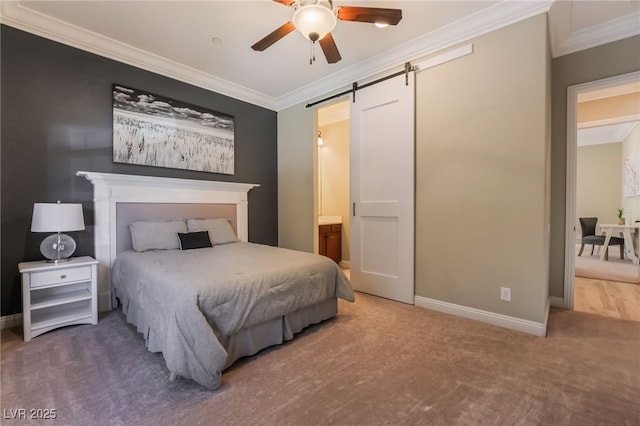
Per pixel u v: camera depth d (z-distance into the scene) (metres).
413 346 2.18
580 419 1.42
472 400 1.56
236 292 1.91
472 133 2.68
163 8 2.46
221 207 3.94
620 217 6.23
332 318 2.74
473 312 2.70
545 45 2.32
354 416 1.45
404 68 3.12
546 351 2.09
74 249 2.62
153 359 1.96
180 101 3.59
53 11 2.50
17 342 2.20
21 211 2.56
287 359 2.00
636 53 2.66
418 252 3.08
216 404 1.53
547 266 2.60
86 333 2.36
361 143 3.52
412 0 2.37
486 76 2.60
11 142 2.51
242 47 3.08
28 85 2.59
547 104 2.41
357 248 3.59
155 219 3.30
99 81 2.98
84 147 2.89
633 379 1.74
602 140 7.22
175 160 3.55
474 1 2.40
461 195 2.76
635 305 3.11
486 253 2.62
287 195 4.59
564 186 3.04
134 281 2.34
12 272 2.51
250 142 4.36
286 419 1.42
